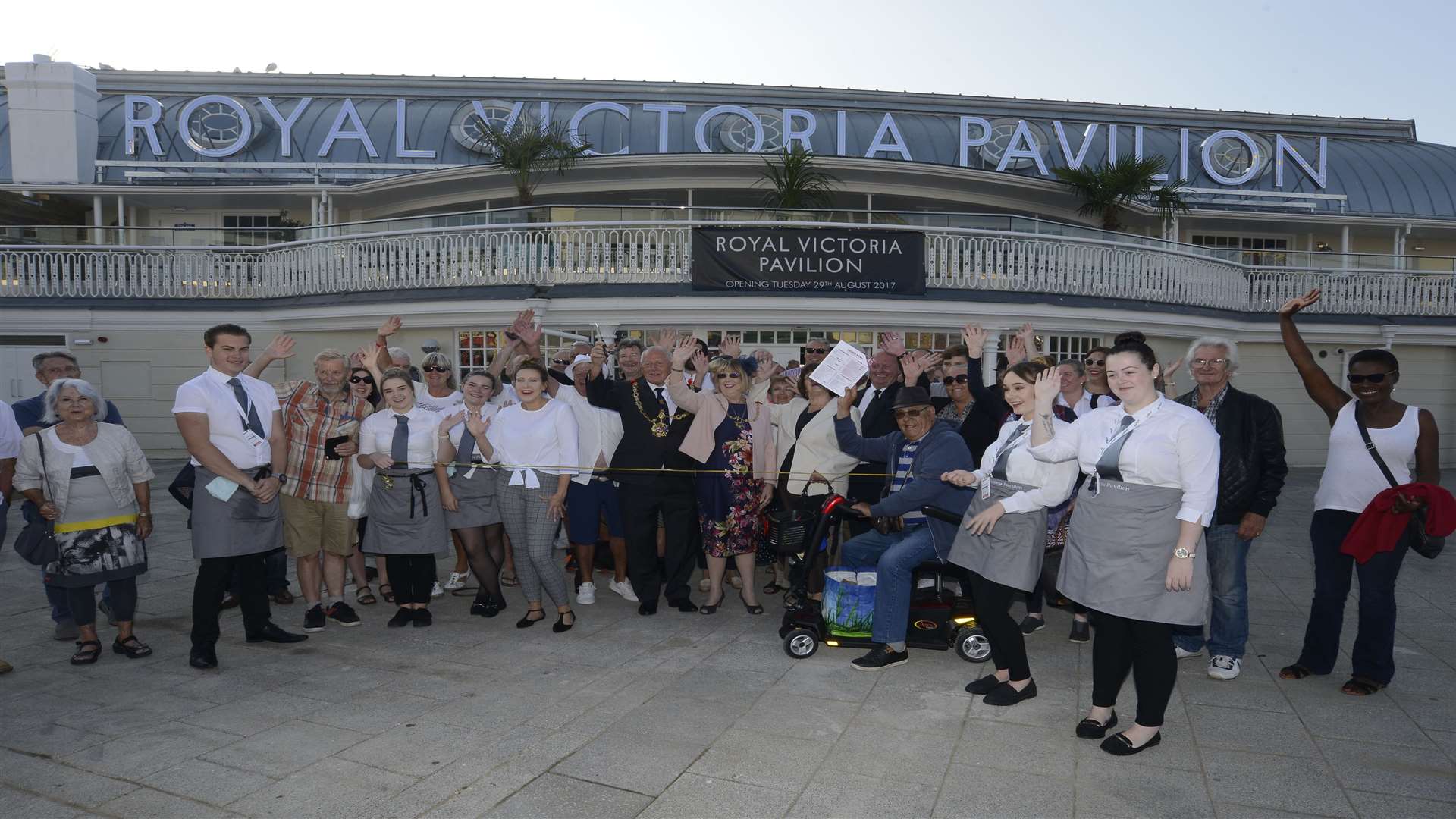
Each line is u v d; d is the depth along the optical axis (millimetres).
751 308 12891
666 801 3418
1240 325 15742
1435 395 17234
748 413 6293
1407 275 16844
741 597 6723
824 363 5551
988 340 13320
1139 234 20203
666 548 6301
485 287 13320
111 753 3846
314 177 18609
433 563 6043
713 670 4984
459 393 6883
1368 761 3760
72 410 4902
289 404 5773
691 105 20781
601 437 6809
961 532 4527
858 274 12914
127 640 5230
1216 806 3373
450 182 17656
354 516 5918
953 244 13227
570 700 4508
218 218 19344
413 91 21625
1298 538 9461
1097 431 3885
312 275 14867
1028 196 18531
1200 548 3727
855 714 4320
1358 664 4613
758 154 16562
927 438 4922
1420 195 20906
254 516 5133
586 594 6547
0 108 20406
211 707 4414
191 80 21156
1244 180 20609
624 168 17047
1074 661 5203
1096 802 3406
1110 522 3775
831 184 17594
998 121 21312
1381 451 4512
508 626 5961
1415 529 4273
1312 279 16453
